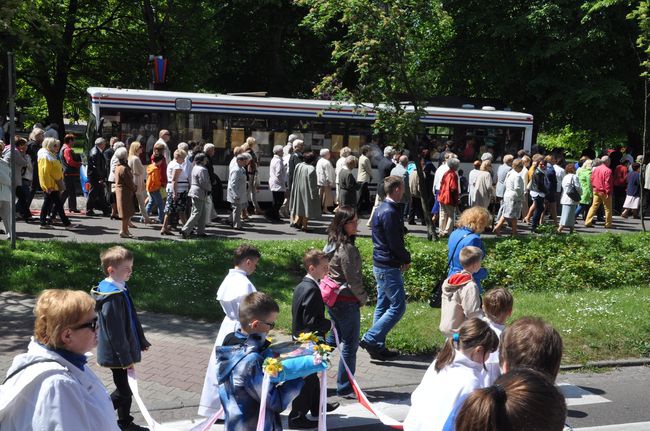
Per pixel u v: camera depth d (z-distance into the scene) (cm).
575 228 2073
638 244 1562
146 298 1045
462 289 641
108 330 561
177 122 1966
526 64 2872
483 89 3162
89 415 331
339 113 2120
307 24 2827
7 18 1292
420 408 380
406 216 2020
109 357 564
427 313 1006
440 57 3112
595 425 666
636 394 765
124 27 3266
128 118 1920
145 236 1523
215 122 2006
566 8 2672
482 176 1755
